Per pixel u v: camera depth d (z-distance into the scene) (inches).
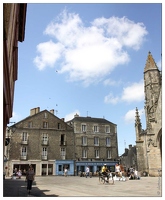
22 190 532.4
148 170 1145.4
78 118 1932.8
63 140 1793.8
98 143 1902.1
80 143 1829.5
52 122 1782.7
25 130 1673.2
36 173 1626.5
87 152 1835.6
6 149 1581.0
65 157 1749.5
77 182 840.3
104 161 1867.6
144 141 1230.3
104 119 2076.8
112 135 1987.0
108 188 560.7
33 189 562.9
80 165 1770.4
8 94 402.0
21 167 1595.7
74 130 1845.5
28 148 1649.9
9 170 1545.3
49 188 588.7
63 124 1823.3
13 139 1611.7
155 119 1159.6
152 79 1295.5
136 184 673.0
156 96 1245.1
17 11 564.4
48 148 1715.1
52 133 1758.1
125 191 482.3
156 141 1135.0
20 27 770.2
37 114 1749.5
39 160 1658.5
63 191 504.7
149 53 1378.0
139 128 1272.1
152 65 1325.0
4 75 299.4
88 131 1889.8
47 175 1654.8
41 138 1707.7
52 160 1701.5
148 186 597.3
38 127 1720.0
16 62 737.0
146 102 1280.8
